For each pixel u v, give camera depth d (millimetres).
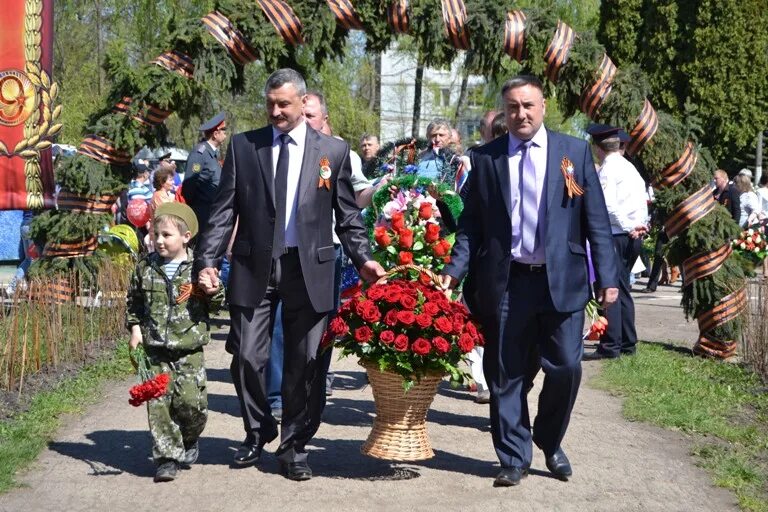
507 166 5500
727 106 33312
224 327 11789
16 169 11227
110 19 23297
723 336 9742
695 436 6797
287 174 5512
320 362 5602
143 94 9047
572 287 5414
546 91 9141
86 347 9383
